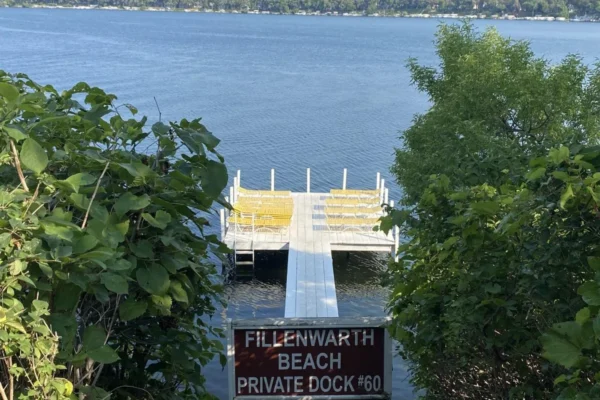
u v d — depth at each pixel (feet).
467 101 44.45
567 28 492.54
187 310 14.37
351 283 62.69
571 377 10.23
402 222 16.30
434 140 42.91
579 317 9.98
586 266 12.48
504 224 12.75
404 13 650.84
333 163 104.32
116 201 11.34
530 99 42.24
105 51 260.21
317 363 15.21
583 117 44.50
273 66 236.02
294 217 69.82
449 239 14.24
